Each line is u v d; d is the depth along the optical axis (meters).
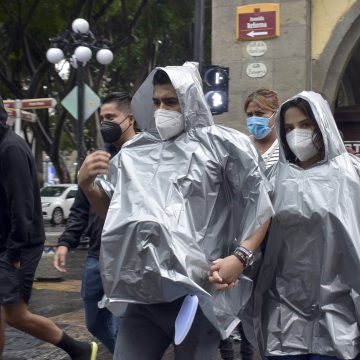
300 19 16.81
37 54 36.06
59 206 36.44
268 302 4.55
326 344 4.30
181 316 3.99
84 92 20.23
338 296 4.30
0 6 32.94
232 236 4.39
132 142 4.55
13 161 5.41
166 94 4.40
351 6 16.98
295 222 4.34
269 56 17.02
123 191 4.34
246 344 6.62
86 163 4.47
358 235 4.25
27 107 20.14
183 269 4.02
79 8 32.12
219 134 4.31
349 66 24.11
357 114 20.80
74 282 13.34
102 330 6.35
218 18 17.42
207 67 14.79
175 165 4.29
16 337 8.44
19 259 5.57
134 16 34.09
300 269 4.38
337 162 4.41
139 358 4.36
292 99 4.52
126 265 4.13
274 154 6.57
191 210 4.21
